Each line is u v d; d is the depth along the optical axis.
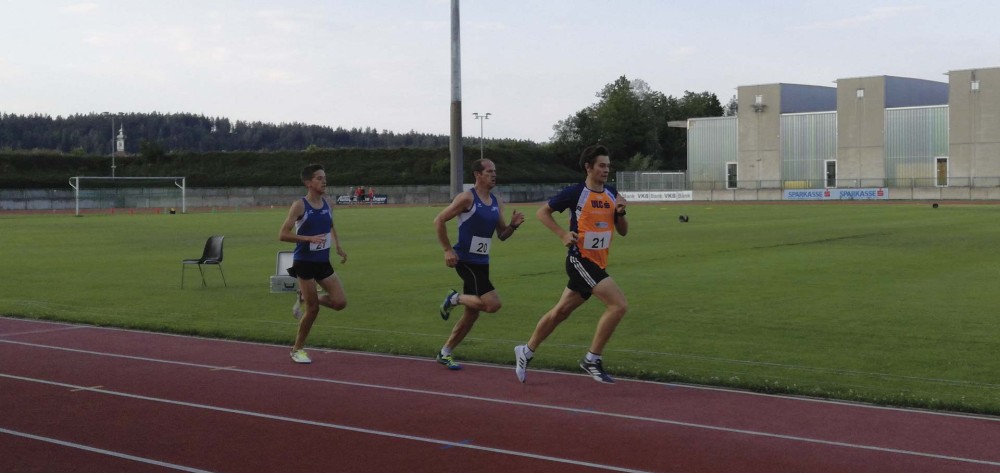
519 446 6.14
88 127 155.62
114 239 29.84
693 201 67.06
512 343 10.06
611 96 100.69
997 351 9.62
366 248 24.47
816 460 5.81
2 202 64.19
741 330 10.98
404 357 9.38
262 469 5.69
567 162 97.19
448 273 17.98
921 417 6.84
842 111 64.44
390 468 5.69
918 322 11.45
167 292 15.45
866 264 18.48
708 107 114.50
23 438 6.41
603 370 8.22
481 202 8.37
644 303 13.24
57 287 16.28
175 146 158.12
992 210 42.47
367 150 91.12
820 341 10.24
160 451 6.09
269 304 13.86
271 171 87.56
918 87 66.06
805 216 38.72
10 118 149.50
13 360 9.24
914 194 59.81
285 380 8.27
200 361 9.19
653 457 5.88
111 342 10.33
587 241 7.84
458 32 25.42
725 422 6.72
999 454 5.93
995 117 58.50
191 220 44.03
